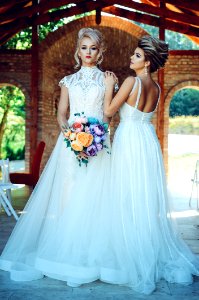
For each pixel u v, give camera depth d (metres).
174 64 9.57
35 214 2.70
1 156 15.01
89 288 2.33
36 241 2.68
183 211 5.43
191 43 20.80
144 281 2.30
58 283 2.42
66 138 2.56
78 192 2.61
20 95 13.48
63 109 2.81
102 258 2.41
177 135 17.36
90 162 2.65
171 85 9.59
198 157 15.05
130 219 2.50
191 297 2.21
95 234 2.50
